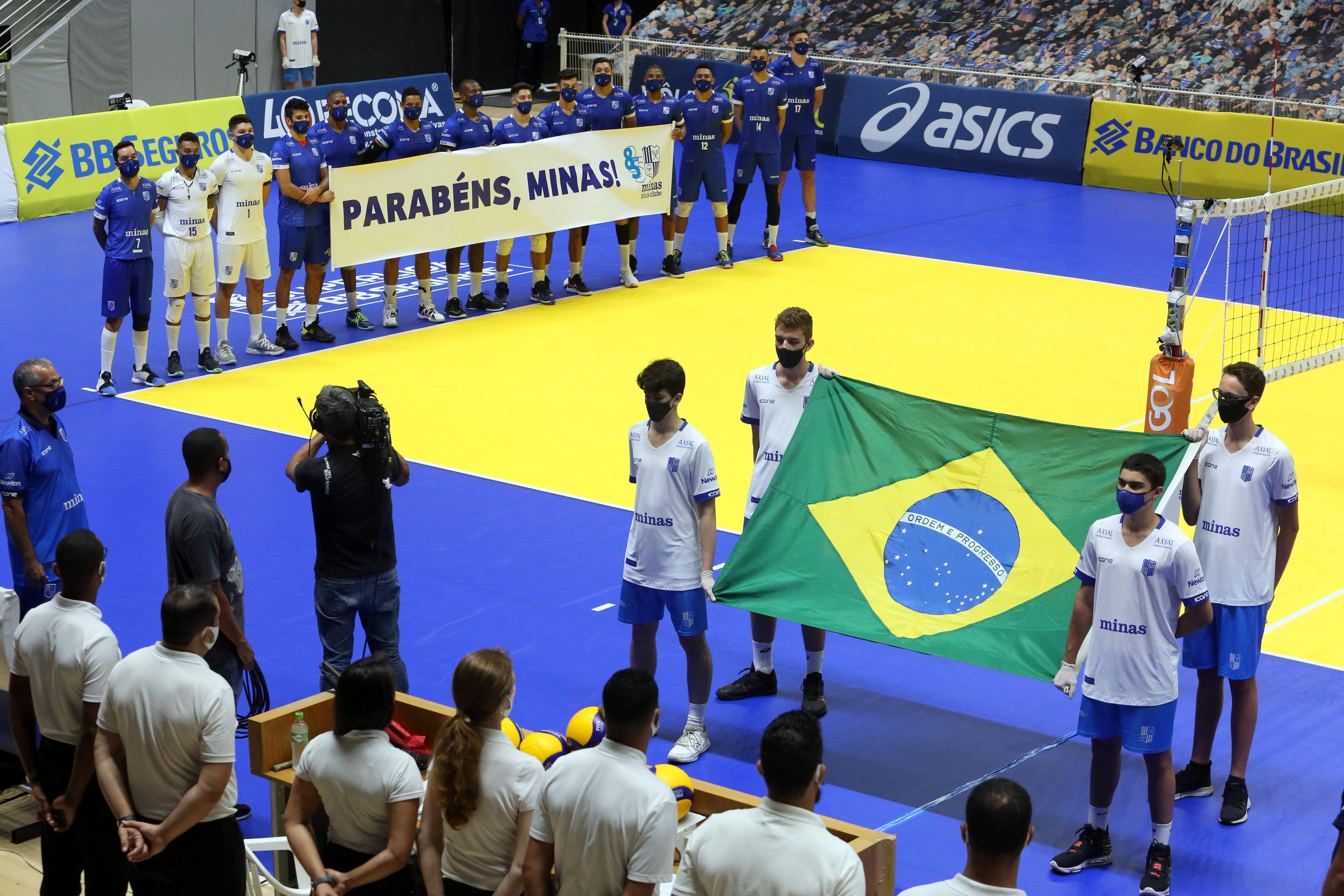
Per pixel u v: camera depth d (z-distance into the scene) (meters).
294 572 9.22
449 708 6.13
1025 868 6.27
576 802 4.23
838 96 25.08
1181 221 9.20
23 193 18.47
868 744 7.34
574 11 31.55
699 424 12.06
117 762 4.92
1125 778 7.04
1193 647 6.64
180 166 12.45
